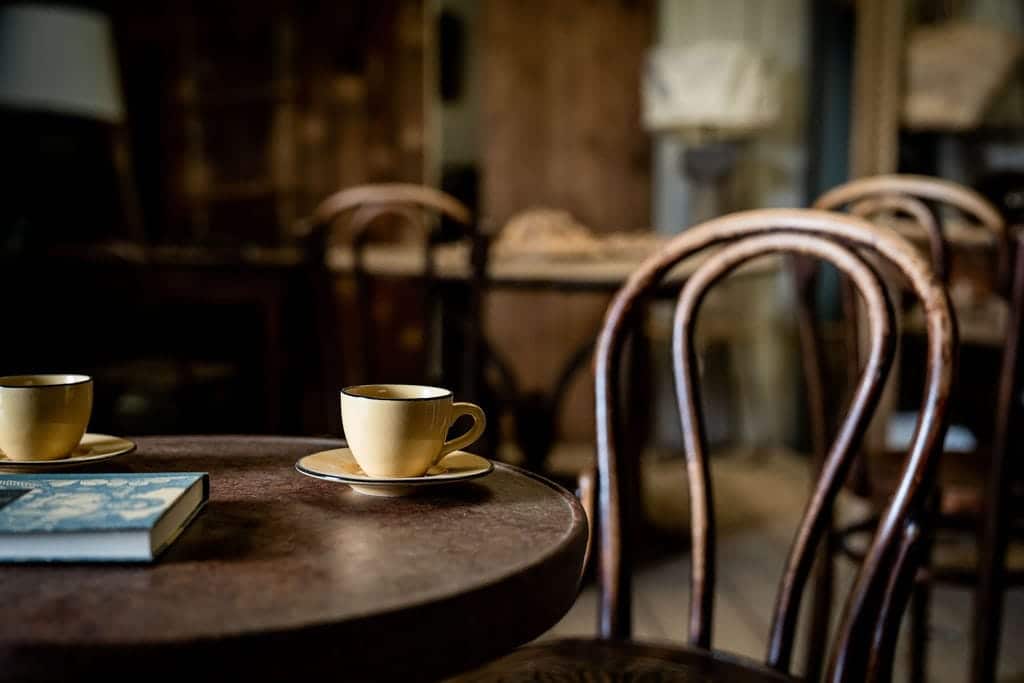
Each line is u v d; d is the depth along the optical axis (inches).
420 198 86.9
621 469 40.5
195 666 18.2
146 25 167.5
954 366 33.6
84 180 165.0
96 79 138.7
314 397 112.7
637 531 91.6
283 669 18.8
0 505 24.4
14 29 132.9
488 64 165.9
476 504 28.8
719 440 168.6
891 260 36.3
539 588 23.0
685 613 90.9
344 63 167.9
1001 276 61.2
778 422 170.1
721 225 40.3
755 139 166.4
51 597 20.6
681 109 150.6
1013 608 93.9
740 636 85.6
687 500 134.1
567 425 167.8
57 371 109.1
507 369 114.1
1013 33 137.2
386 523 26.7
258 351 113.4
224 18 168.4
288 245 165.0
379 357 164.1
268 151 169.0
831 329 150.9
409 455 29.2
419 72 166.6
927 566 63.7
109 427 108.9
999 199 130.0
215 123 169.8
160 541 23.6
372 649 19.6
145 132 168.9
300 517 27.2
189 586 21.4
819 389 62.1
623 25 167.0
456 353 108.9
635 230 169.9
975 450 73.3
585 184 168.4
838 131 155.6
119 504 24.5
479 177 168.2
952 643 84.0
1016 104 134.9
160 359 115.2
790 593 38.1
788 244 39.2
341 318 163.2
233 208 170.4
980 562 61.7
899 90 138.3
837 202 70.4
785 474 152.5
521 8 165.8
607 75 167.5
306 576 22.1
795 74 165.9
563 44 166.6
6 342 105.7
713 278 40.8
